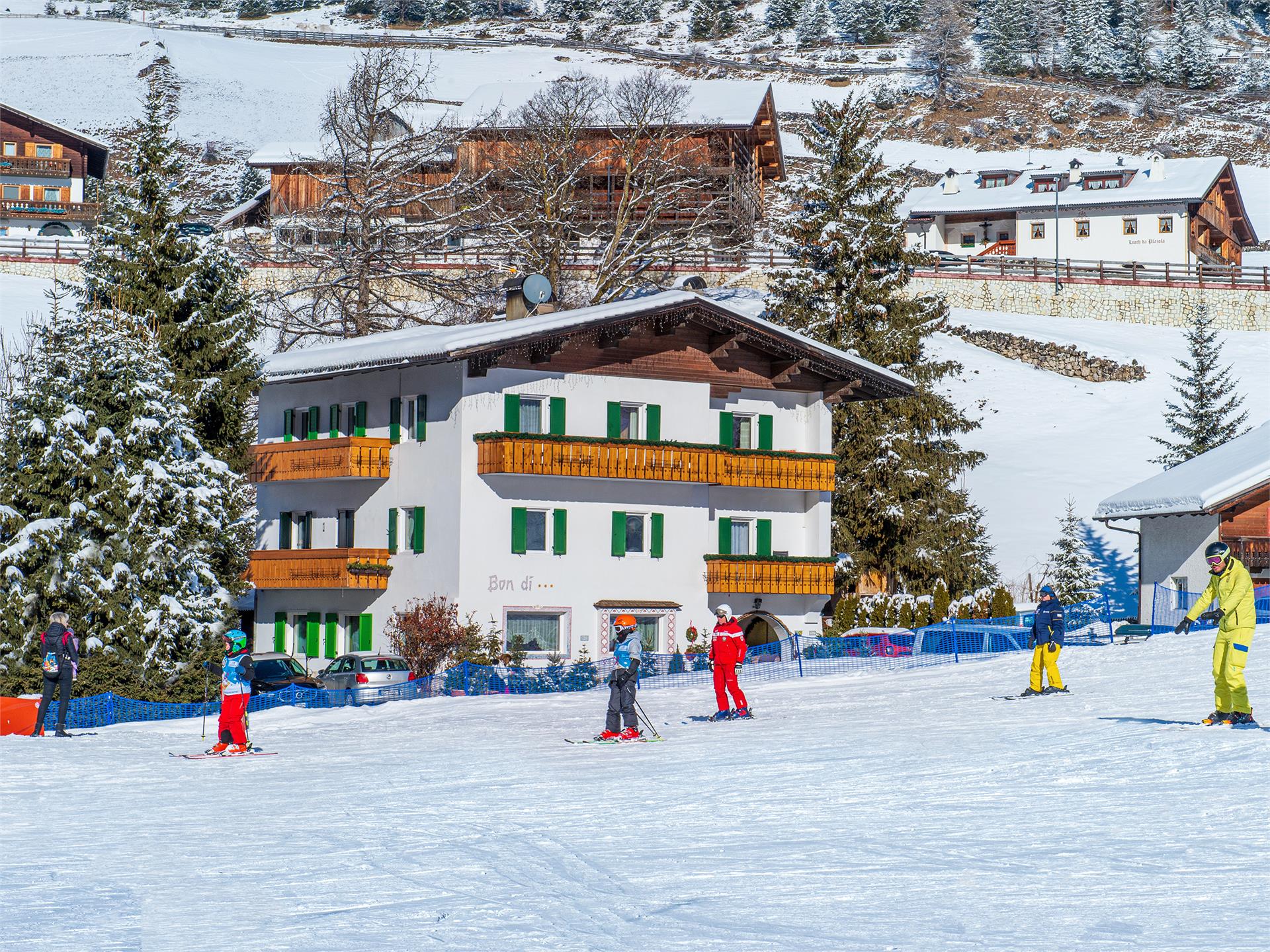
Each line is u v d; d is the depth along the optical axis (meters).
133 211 43.84
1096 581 55.06
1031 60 188.50
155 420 37.78
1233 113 168.25
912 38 196.00
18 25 188.38
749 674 36.97
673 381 44.38
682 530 44.19
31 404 37.16
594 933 9.00
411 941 8.91
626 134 75.69
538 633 41.84
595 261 77.06
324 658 44.84
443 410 41.38
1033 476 63.84
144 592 36.75
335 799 16.25
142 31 185.38
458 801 15.56
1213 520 44.78
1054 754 16.55
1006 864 10.74
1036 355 76.00
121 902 10.46
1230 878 9.87
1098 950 8.03
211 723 29.41
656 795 15.39
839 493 54.16
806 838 12.40
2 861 12.41
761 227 89.88
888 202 58.38
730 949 8.40
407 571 42.34
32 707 28.89
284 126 157.75
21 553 35.47
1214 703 20.48
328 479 43.56
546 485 41.84
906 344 55.91
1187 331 82.06
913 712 23.36
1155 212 100.50
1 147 103.75
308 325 65.88
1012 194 106.69
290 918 9.73
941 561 53.25
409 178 80.44
